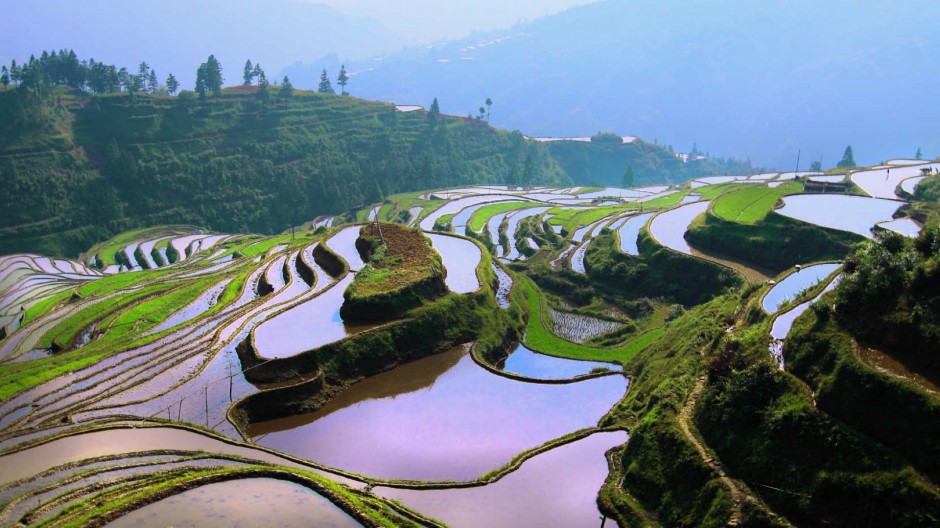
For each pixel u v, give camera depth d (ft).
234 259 444.55
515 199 620.08
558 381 222.28
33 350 294.25
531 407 204.74
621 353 254.27
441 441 183.32
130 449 165.68
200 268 428.97
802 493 123.34
